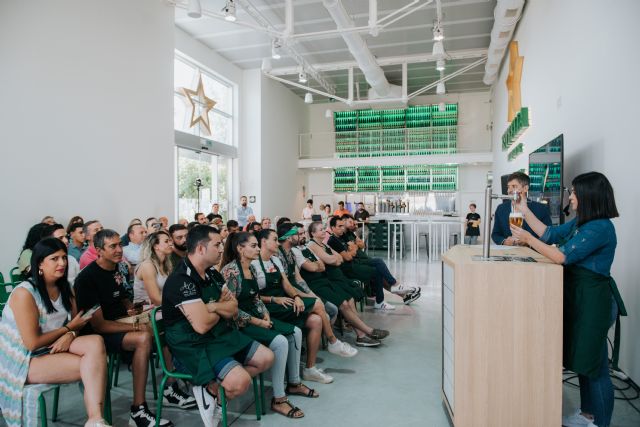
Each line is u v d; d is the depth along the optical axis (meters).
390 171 14.41
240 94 11.45
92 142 5.71
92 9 5.72
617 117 3.00
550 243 2.39
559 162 4.00
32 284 2.02
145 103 6.75
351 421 2.45
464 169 13.93
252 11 7.96
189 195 9.48
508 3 6.03
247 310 2.74
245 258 2.76
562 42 4.39
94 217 5.75
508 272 2.01
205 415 2.16
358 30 6.82
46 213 5.04
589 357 2.03
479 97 13.84
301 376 3.15
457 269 2.04
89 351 2.01
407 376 3.14
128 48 6.38
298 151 14.34
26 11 4.82
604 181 2.04
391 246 12.61
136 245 4.23
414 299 5.36
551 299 1.98
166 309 2.21
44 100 5.02
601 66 3.30
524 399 2.01
